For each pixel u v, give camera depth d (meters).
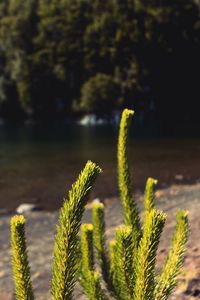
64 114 98.19
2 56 101.81
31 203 20.23
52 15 98.62
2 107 98.62
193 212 14.36
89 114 92.31
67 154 38.12
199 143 45.22
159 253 9.55
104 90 90.25
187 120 92.75
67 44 97.19
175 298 7.10
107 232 12.71
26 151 41.25
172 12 97.00
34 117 98.75
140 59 95.56
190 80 99.44
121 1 95.88
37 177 26.84
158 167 29.11
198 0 101.06
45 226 15.69
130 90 93.06
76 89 98.12
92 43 96.62
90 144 46.47
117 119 90.69
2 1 109.88
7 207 19.55
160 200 18.88
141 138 51.88
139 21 96.44
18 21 99.88
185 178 25.12
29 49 100.69
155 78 96.94
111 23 95.50
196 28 99.50
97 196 20.91
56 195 21.83
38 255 11.59
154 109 96.31
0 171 29.42
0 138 55.88
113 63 95.75
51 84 98.19
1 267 10.69
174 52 98.25
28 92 97.12
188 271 7.79
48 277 9.75
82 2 98.00
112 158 34.69
